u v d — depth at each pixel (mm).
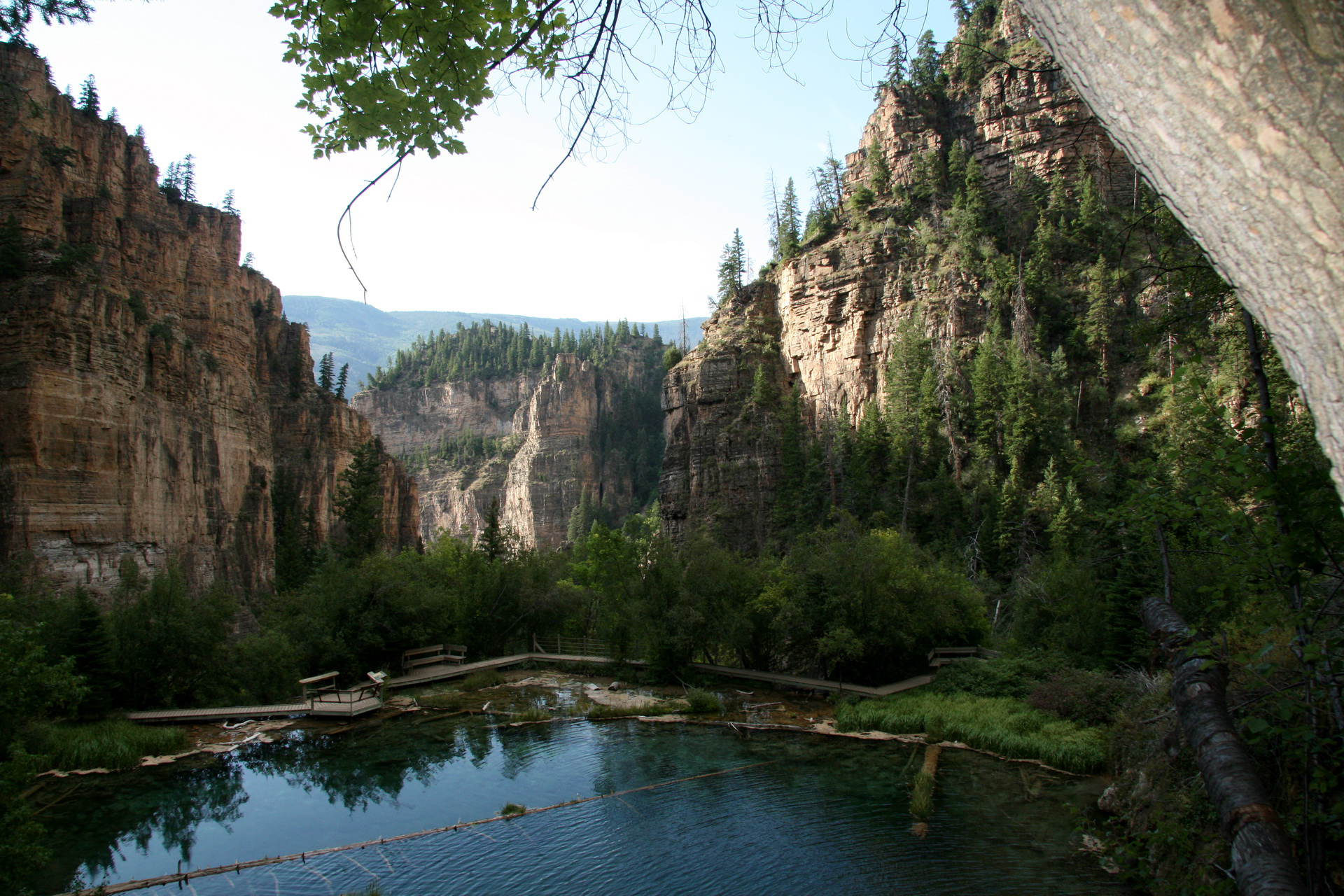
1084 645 34531
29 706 17328
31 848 12539
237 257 85125
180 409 61969
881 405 94188
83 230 62500
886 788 23234
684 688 38312
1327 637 8586
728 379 108625
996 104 102312
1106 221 88625
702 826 20516
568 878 17672
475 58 6344
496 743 28484
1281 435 9648
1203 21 2258
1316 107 2074
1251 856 7121
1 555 42781
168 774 25094
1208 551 9766
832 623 36688
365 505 82812
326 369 116312
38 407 44938
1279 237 2270
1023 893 16094
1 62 59000
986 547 66438
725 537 96688
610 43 5676
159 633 32531
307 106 6664
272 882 17484
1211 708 9328
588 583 60688
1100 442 75125
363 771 25375
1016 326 85188
